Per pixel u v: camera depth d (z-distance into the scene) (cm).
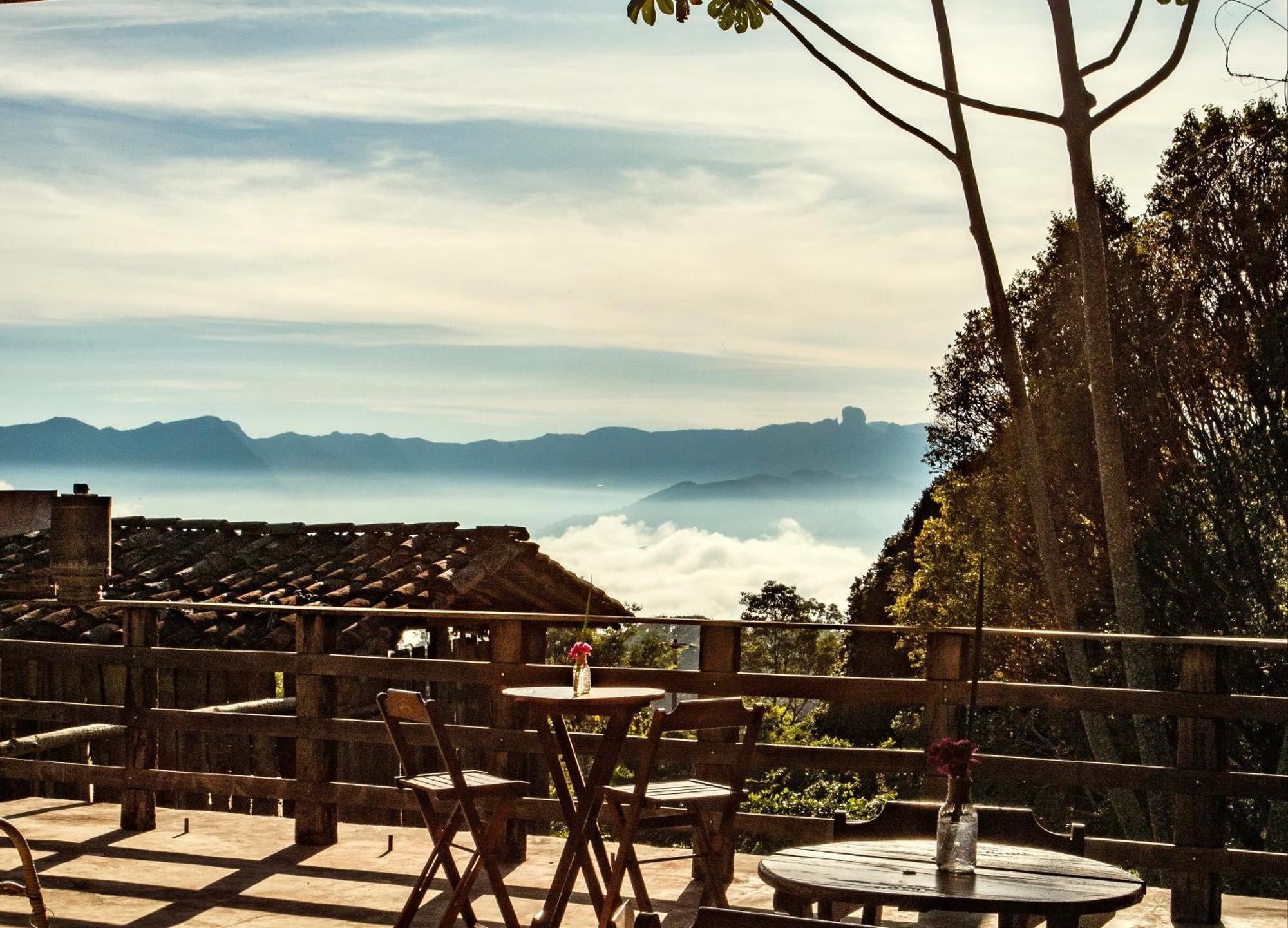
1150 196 1418
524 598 1206
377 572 1106
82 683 1000
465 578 1077
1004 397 1581
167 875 577
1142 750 992
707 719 455
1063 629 1010
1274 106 1222
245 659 646
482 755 1002
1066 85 923
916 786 1456
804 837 564
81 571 670
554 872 589
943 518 1471
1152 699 524
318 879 573
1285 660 1172
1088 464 1345
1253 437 1220
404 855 616
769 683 572
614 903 444
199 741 927
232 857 611
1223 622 1245
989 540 1385
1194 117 1333
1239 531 1229
